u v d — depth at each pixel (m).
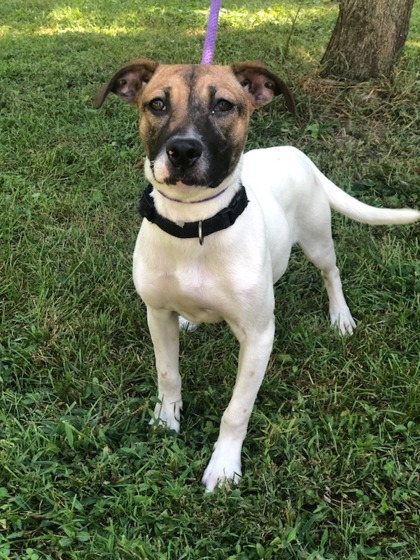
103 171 1.42
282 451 0.80
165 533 0.69
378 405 0.88
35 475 0.74
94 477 0.75
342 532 0.70
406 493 0.74
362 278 1.11
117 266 1.12
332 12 2.89
